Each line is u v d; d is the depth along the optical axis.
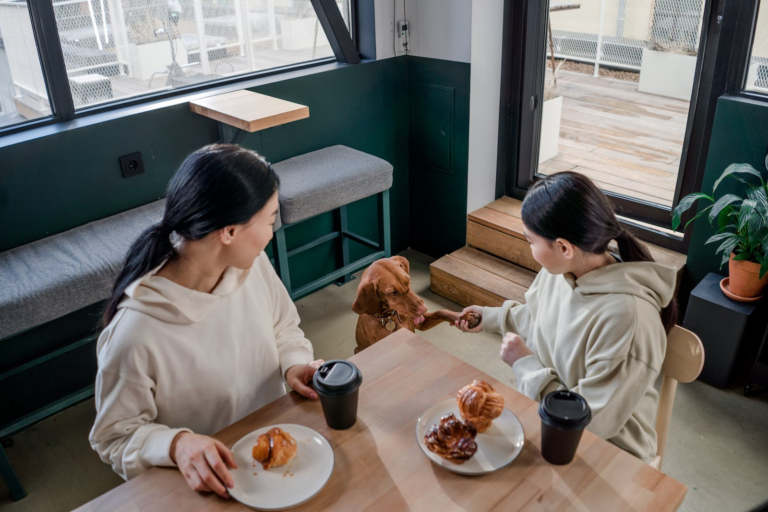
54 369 2.70
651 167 3.90
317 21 3.31
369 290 2.18
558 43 4.34
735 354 2.55
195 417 1.32
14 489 2.30
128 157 2.68
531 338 1.68
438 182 3.68
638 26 4.21
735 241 2.43
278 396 1.47
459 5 3.12
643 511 1.04
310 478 1.12
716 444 2.39
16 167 2.40
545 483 1.10
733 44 2.49
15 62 2.43
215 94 2.89
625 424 1.44
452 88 3.35
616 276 1.38
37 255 2.40
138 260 1.19
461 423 1.16
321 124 3.30
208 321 1.26
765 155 2.46
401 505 1.06
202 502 1.09
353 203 3.62
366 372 1.41
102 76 2.69
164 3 2.76
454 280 3.33
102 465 2.46
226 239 1.15
